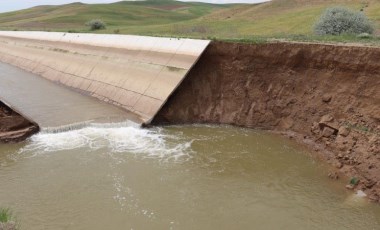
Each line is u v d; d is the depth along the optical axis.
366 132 20.33
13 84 39.22
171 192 18.17
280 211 16.73
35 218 16.16
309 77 25.02
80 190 18.27
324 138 22.50
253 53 27.05
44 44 53.59
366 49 22.02
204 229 15.52
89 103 31.56
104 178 19.34
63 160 21.23
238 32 45.66
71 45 47.34
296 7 61.53
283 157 21.78
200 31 46.56
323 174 19.80
